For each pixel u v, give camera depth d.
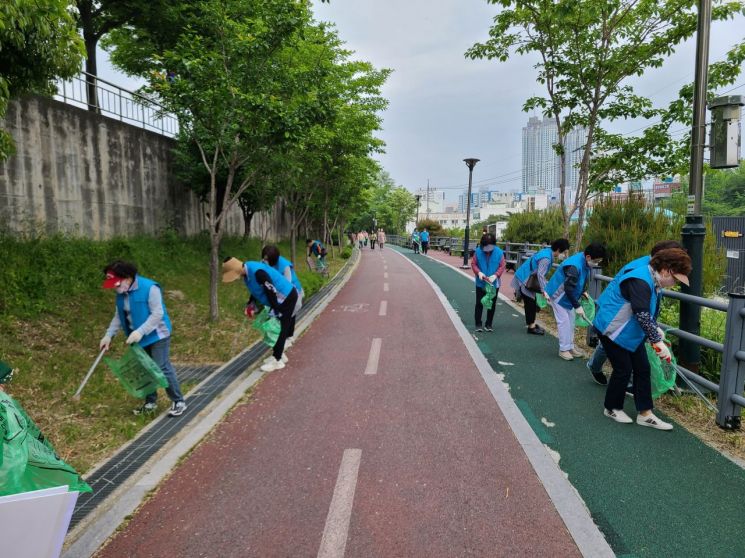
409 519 3.13
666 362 4.48
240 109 7.58
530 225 20.09
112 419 4.76
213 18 7.84
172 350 7.15
